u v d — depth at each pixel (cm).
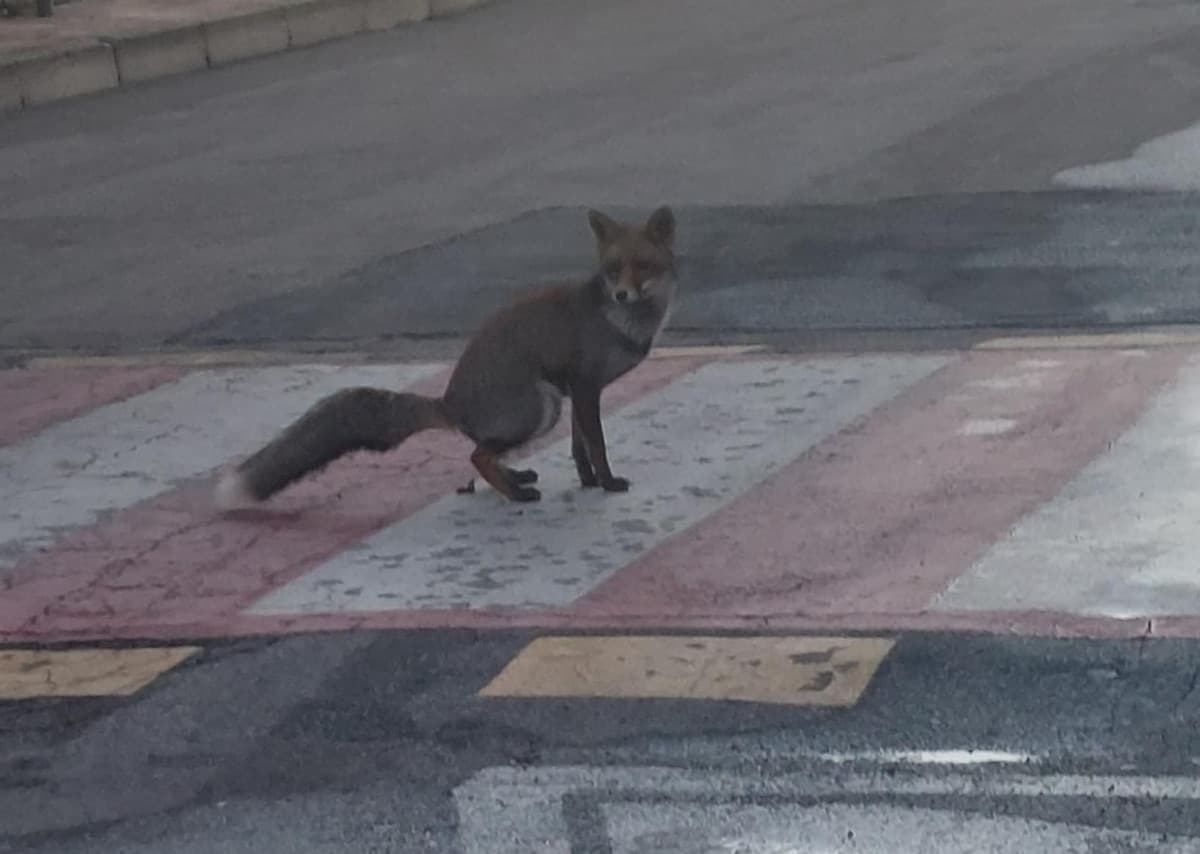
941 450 486
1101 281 641
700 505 462
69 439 536
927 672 379
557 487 479
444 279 693
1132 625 391
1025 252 681
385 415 466
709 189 817
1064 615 396
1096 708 365
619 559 434
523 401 460
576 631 402
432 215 801
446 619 411
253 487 469
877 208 761
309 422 467
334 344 626
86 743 375
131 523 473
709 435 507
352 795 354
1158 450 476
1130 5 1418
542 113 1058
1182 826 333
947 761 353
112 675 398
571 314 461
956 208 752
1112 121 924
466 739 368
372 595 425
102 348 635
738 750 359
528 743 365
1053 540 429
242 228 799
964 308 620
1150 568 414
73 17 1411
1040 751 354
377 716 377
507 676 387
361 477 495
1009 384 532
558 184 851
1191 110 944
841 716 367
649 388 547
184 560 449
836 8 1516
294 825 347
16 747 376
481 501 474
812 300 639
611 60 1271
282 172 924
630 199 807
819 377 549
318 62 1351
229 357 614
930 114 974
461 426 465
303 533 461
